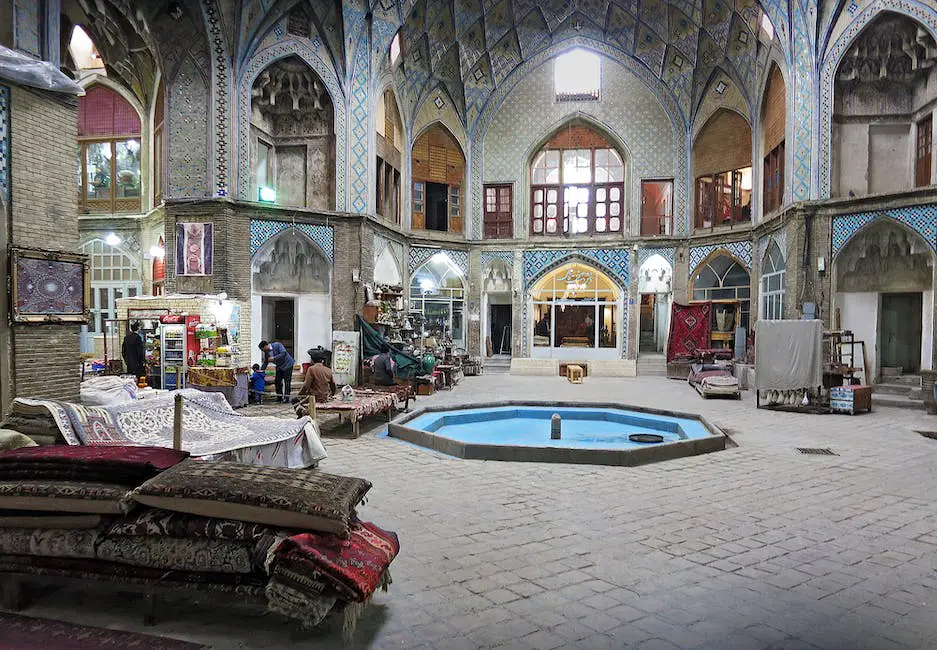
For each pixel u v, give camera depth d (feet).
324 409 25.75
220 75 41.78
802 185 43.21
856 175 42.65
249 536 9.20
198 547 9.30
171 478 9.67
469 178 62.39
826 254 42.11
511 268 62.23
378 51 47.98
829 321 42.04
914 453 23.22
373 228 48.78
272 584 8.78
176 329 34.78
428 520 14.99
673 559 12.57
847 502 16.76
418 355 44.06
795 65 43.42
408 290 58.44
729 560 12.53
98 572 9.61
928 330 40.14
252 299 44.47
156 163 48.91
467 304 62.69
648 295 63.77
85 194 51.19
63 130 23.75
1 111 21.43
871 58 41.50
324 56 45.68
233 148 42.29
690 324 58.18
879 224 40.11
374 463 21.11
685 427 28.63
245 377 34.99
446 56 57.72
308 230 45.39
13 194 21.72
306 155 47.21
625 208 60.90
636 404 34.99
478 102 61.87
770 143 49.98
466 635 9.45
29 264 22.07
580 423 32.01
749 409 35.42
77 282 23.98
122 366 37.73
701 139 58.23
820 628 9.73
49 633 9.27
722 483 18.70
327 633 9.45
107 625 9.59
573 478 19.19
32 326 22.34
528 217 62.28
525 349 61.93
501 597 10.77
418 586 11.20
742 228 54.19
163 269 47.44
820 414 33.50
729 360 52.24
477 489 17.84
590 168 61.77
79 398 22.66
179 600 10.38
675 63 57.62
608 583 11.39
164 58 42.06
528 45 60.29
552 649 9.04
